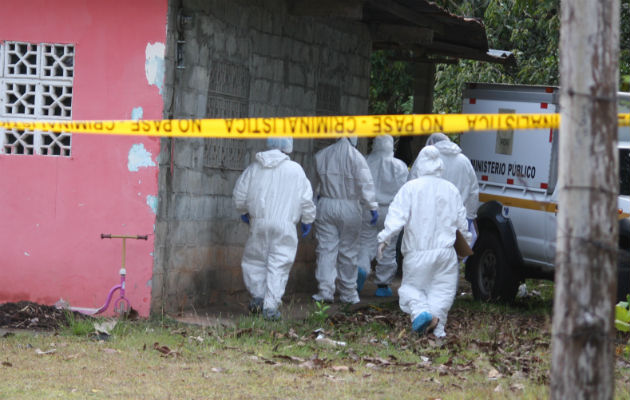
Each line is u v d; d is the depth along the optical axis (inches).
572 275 253.6
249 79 642.8
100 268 545.6
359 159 662.5
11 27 551.2
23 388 383.6
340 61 775.1
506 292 693.3
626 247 585.6
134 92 537.3
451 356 487.8
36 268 551.5
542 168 656.4
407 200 541.3
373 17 794.8
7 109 558.3
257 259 585.6
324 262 673.6
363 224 735.7
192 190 585.9
